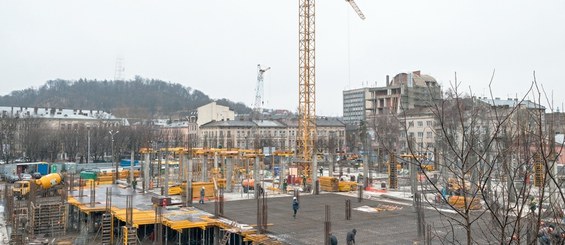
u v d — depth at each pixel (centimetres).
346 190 6788
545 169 856
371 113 16350
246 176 7481
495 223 1178
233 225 3981
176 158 10444
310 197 6112
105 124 16175
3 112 15088
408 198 5784
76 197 5522
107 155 14738
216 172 7662
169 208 4900
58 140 13275
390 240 3603
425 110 10044
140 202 5341
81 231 4512
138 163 11850
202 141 15775
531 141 1025
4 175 8844
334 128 18575
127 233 3794
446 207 4691
